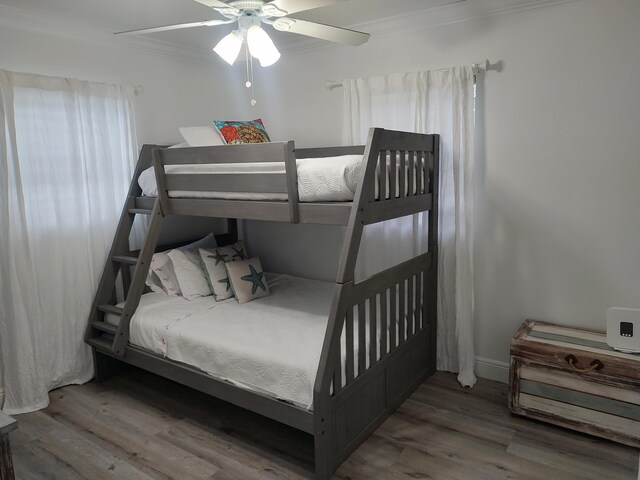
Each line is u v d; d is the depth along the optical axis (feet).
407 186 8.45
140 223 10.97
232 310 9.50
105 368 10.13
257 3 5.62
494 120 8.98
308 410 6.72
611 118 7.90
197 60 11.95
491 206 9.23
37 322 9.10
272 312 9.33
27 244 8.77
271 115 12.33
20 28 8.72
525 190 8.85
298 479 6.82
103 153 10.00
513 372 8.07
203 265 10.77
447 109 9.25
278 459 7.31
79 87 9.47
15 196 8.63
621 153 7.89
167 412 8.80
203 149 8.13
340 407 6.91
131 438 7.94
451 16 9.08
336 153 10.46
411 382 9.17
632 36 7.56
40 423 8.45
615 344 7.45
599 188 8.16
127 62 10.50
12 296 8.66
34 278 9.05
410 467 6.99
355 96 10.24
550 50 8.27
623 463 6.94
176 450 7.57
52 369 9.57
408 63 9.80
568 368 7.54
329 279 11.95
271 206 7.54
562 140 8.38
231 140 9.70
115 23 9.45
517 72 8.64
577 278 8.58
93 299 10.05
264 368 7.16
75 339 9.86
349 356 7.07
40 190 9.08
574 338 8.07
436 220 9.53
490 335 9.64
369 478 6.77
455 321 9.87
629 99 7.72
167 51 11.15
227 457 7.37
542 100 8.46
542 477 6.70
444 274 9.84
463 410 8.54
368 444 7.56
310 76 11.36
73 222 9.62
